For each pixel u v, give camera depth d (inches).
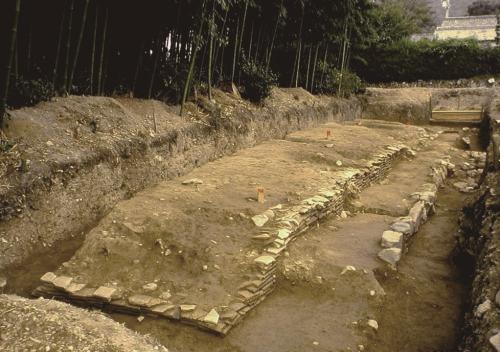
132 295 186.7
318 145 434.9
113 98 335.6
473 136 643.5
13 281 199.5
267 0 483.2
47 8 297.6
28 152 232.7
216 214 243.4
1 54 260.4
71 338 121.5
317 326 181.8
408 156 483.8
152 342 135.8
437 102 781.3
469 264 232.4
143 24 345.1
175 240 216.4
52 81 290.0
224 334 170.4
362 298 200.8
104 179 263.6
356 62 909.8
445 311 203.2
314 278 209.9
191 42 398.0
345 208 310.0
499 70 839.7
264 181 306.8
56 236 232.4
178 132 335.0
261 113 466.9
